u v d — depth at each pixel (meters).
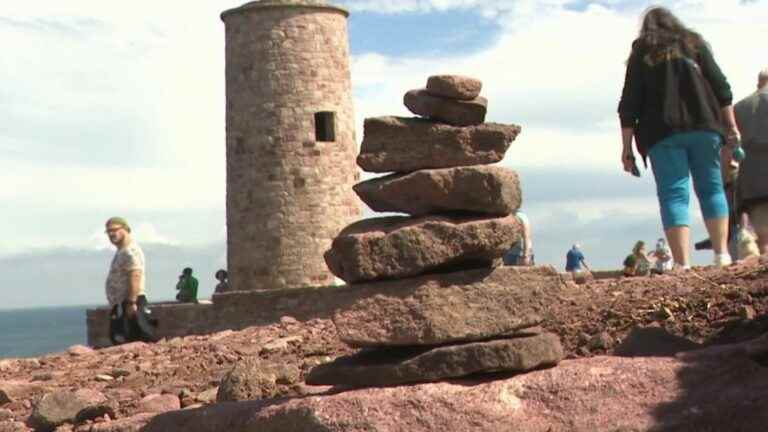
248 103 45.03
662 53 16.25
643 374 11.73
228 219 45.88
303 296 33.84
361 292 12.23
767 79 18.61
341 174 45.44
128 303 24.67
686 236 16.84
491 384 11.79
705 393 11.45
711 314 15.04
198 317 36.22
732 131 16.77
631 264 29.53
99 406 15.41
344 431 11.55
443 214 12.43
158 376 18.52
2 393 18.16
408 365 11.98
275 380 15.27
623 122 16.59
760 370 11.75
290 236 44.56
